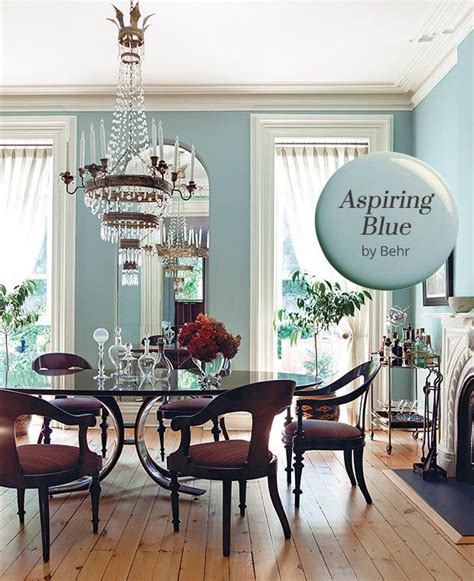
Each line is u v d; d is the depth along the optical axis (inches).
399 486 168.9
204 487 168.4
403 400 241.6
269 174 248.5
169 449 208.5
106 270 247.8
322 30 196.1
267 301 246.7
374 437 232.2
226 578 112.5
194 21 189.8
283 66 225.0
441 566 118.2
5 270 266.5
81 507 151.5
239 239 248.1
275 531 135.6
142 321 248.1
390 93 247.6
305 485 170.6
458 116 191.6
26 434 230.5
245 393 122.0
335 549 126.1
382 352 224.2
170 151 253.4
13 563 118.6
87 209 248.7
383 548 126.8
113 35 199.8
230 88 244.1
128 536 132.6
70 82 238.8
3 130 251.4
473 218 179.8
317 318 239.6
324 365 271.0
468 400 169.0
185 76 233.6
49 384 148.7
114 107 249.1
